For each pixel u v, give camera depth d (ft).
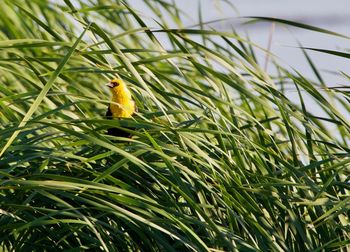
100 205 32.71
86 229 35.88
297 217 38.27
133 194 32.71
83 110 47.19
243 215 35.19
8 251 37.76
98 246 35.58
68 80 40.55
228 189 36.58
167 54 38.47
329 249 38.11
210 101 39.91
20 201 35.01
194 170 36.70
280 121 46.52
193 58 42.57
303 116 39.73
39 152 35.19
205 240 36.50
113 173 36.65
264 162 38.60
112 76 43.39
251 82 39.34
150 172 36.24
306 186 36.32
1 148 34.45
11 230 35.63
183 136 34.50
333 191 39.73
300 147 40.16
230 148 39.50
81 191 33.40
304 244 38.27
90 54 38.29
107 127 35.06
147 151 35.78
